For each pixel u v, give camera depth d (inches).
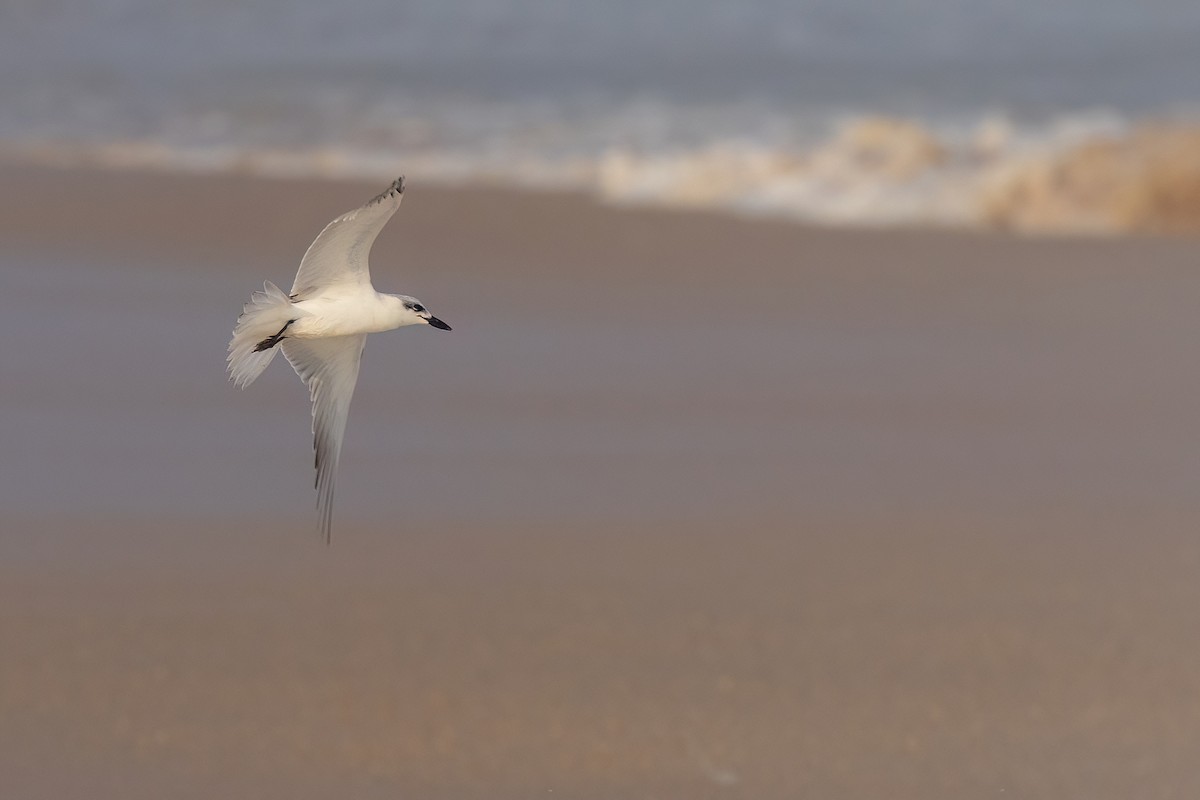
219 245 1152.2
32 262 1064.2
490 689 530.0
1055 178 1380.4
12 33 2167.8
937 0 2598.4
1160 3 2659.9
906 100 1962.4
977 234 1300.4
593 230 1262.3
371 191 1384.1
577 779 478.9
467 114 1825.8
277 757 483.5
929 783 482.6
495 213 1314.0
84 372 840.3
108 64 2025.1
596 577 621.9
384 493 699.4
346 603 589.9
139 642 551.5
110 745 485.7
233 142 1658.5
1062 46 2356.1
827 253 1212.5
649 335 965.8
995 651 567.5
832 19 2454.5
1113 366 934.4
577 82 2023.9
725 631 578.6
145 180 1380.4
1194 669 555.5
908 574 633.0
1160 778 487.5
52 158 1534.2
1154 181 1355.8
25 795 456.8
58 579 596.7
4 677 522.3
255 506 677.9
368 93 1924.2
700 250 1206.9
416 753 489.7
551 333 961.5
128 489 689.0
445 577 616.7
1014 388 887.1
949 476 745.0
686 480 727.7
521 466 736.3
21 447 730.8
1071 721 520.7
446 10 2393.0
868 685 541.0
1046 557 652.7
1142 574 637.3
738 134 1739.7
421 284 1068.5
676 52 2226.9
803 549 655.1
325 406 468.1
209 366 864.9
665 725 511.2
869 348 956.6
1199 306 1077.1
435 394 836.0
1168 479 746.8
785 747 501.4
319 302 438.6
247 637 559.2
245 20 2305.6
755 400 848.3
